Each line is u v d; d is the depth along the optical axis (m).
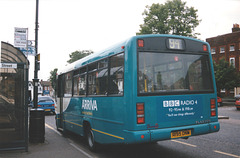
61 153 6.46
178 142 7.86
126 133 4.98
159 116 5.12
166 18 33.50
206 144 7.48
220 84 31.89
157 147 7.20
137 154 6.42
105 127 5.93
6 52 6.83
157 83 5.23
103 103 6.06
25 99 6.68
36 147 7.24
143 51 5.20
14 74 6.70
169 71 5.43
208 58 6.07
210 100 5.89
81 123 7.57
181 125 5.38
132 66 5.02
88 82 7.20
